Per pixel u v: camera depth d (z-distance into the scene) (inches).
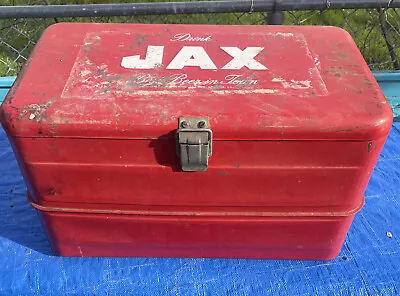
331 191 35.3
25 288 40.1
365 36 80.4
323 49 39.3
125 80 35.2
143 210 37.2
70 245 41.0
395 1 56.7
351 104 32.8
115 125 31.6
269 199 36.0
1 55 80.7
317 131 31.5
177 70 36.5
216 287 40.2
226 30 42.4
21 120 31.5
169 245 40.7
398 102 65.2
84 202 36.7
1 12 55.3
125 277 40.8
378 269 41.5
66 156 33.4
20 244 43.8
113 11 56.0
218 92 34.0
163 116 31.9
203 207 36.8
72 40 39.9
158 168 34.0
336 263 42.0
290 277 40.9
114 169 34.1
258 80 35.4
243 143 32.4
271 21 58.0
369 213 47.0
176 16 81.9
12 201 48.6
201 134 31.4
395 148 56.1
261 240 39.8
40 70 35.9
